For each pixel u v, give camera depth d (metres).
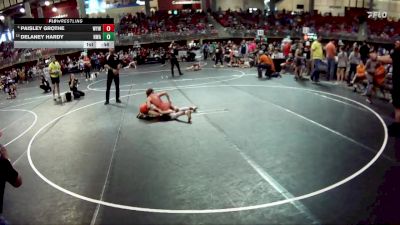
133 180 6.77
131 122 10.92
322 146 8.02
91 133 10.09
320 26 33.41
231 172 6.85
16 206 6.07
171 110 10.97
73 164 7.84
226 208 5.56
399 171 6.62
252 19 38.03
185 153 7.98
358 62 14.52
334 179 6.38
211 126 9.91
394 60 7.82
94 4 39.16
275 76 17.92
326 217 5.19
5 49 31.77
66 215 5.66
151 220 5.34
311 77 16.20
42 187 6.76
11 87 19.12
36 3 40.38
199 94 14.41
